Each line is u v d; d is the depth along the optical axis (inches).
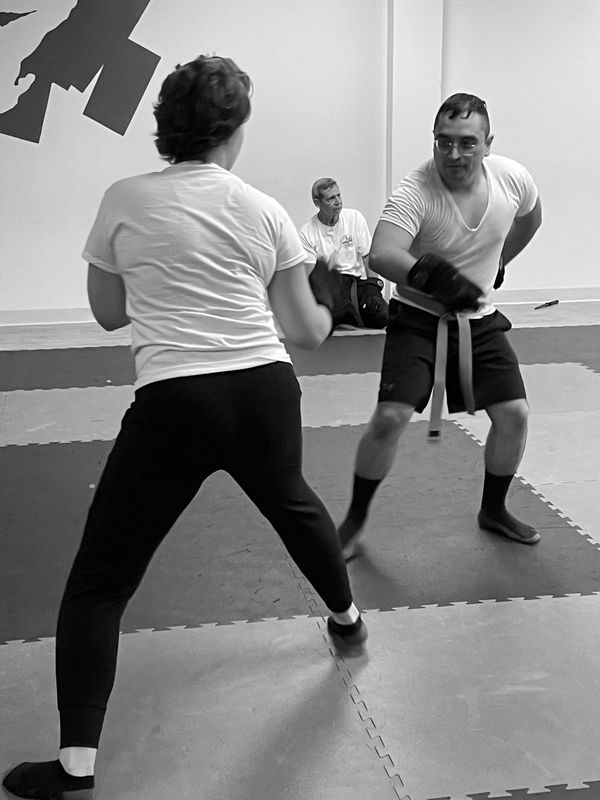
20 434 183.6
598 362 231.6
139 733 92.1
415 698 97.2
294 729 92.5
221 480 157.1
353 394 208.7
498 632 110.0
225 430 80.0
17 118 276.7
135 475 79.2
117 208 80.5
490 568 125.6
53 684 100.6
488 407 124.1
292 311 85.5
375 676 101.3
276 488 88.0
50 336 271.6
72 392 213.9
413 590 120.0
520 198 118.9
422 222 114.7
